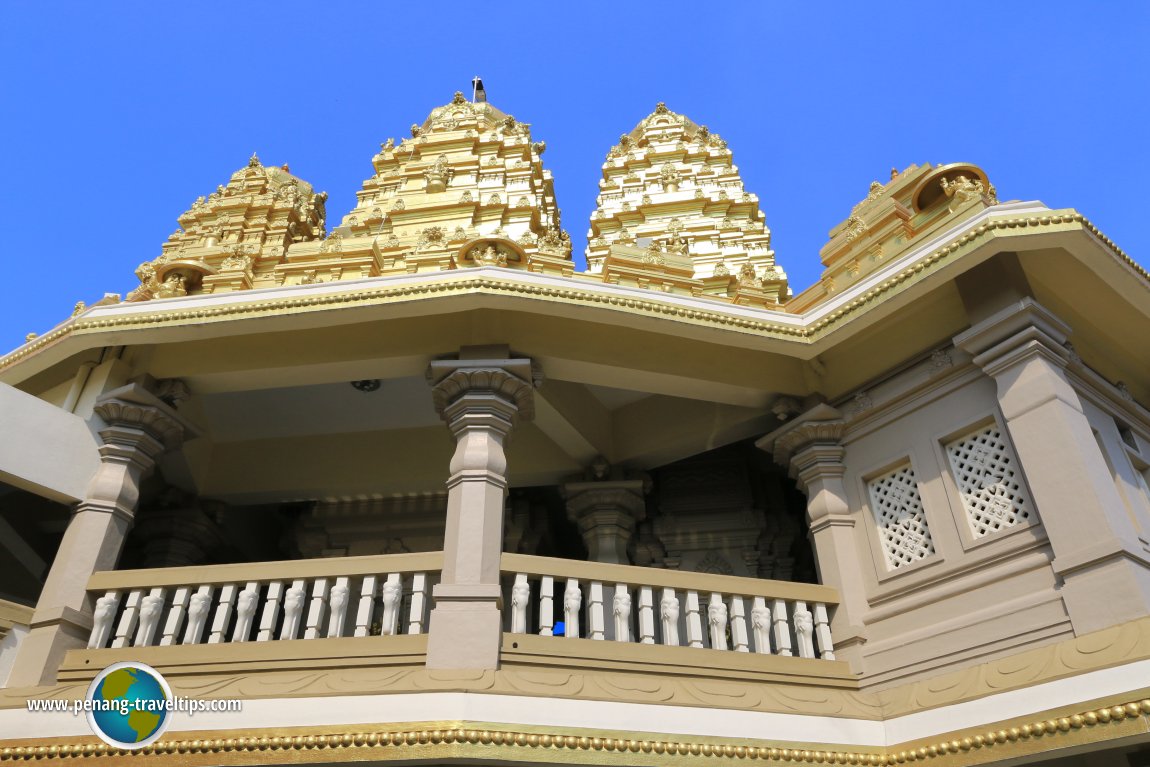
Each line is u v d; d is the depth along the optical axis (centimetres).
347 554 1011
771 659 630
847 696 620
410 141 1631
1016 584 593
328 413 950
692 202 1406
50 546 925
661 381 751
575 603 623
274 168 1648
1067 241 616
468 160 1533
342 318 684
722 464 1009
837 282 841
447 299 671
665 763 530
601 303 678
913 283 643
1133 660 492
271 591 637
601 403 912
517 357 719
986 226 616
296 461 976
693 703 575
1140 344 739
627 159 1515
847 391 760
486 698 537
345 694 546
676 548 964
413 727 514
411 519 1019
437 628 577
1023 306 630
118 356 753
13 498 895
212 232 1463
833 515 711
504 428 688
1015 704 530
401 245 1274
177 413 756
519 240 1354
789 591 671
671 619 637
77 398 739
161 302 709
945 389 688
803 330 707
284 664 588
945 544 647
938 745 548
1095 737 481
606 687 570
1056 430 593
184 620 858
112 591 653
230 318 682
